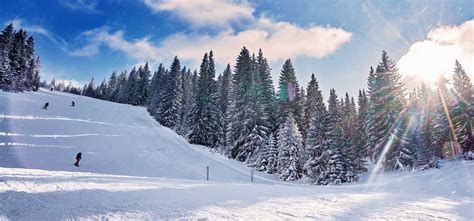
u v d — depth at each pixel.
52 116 38.56
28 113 37.22
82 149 28.58
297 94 46.06
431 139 39.50
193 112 47.19
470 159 38.56
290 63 49.47
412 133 32.31
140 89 83.19
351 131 45.72
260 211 5.82
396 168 31.42
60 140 29.80
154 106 63.62
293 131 34.88
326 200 7.45
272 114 44.69
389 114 33.78
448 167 29.27
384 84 35.25
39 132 30.75
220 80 61.25
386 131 33.56
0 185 8.30
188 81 76.75
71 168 23.00
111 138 34.44
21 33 67.31
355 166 32.12
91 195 7.41
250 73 46.41
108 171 23.95
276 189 10.30
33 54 71.31
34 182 9.20
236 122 42.25
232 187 10.52
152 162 28.72
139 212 5.53
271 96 47.28
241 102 43.44
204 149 41.88
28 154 24.47
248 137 39.88
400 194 9.56
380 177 30.12
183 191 8.68
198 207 6.10
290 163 33.56
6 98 44.41
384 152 32.66
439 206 6.45
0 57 58.66
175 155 33.34
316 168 31.19
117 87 114.12
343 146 31.94
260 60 55.44
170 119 54.94
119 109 60.44
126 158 28.47
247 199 7.41
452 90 43.03
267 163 36.03
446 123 41.94
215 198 7.45
